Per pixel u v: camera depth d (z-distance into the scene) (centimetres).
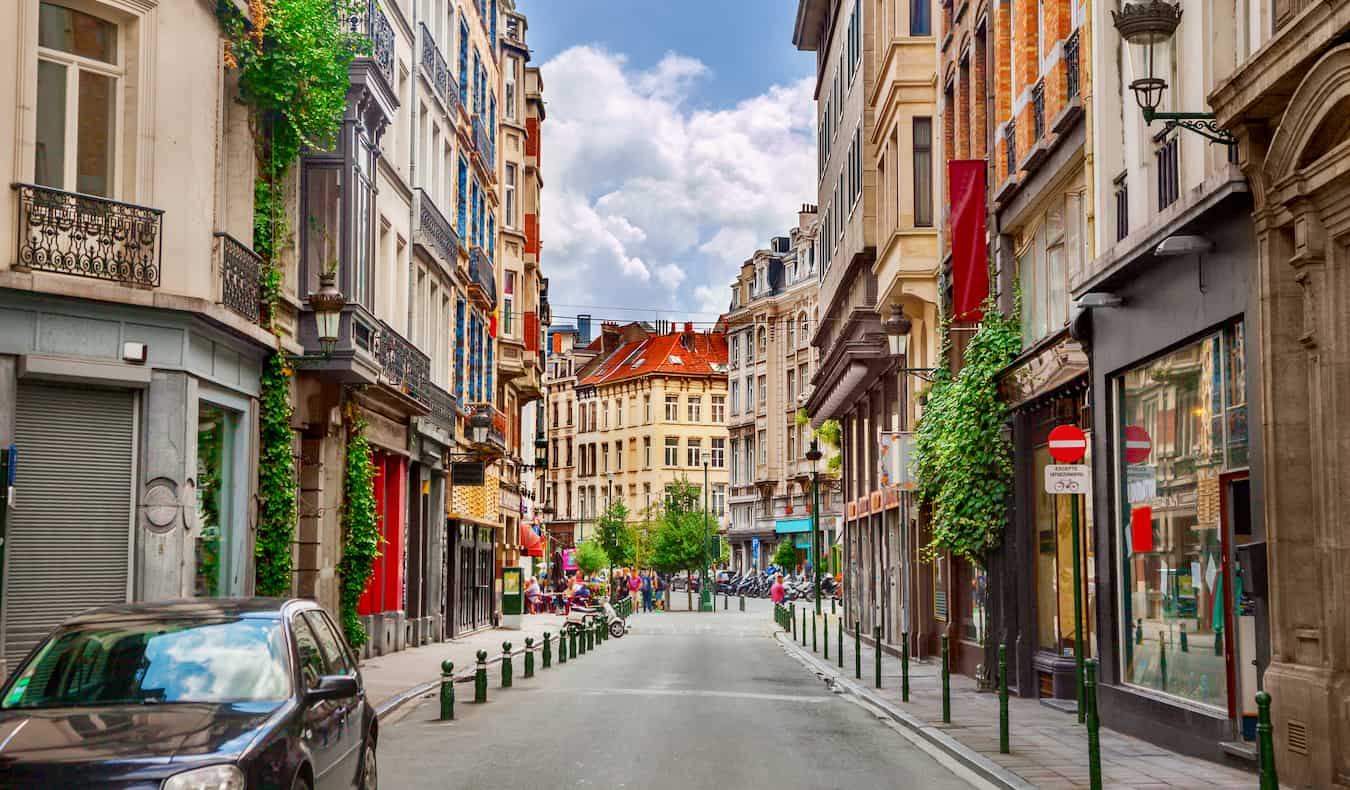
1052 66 1912
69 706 779
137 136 1764
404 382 2938
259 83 2009
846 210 3844
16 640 1631
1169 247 1319
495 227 4875
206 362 1869
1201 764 1317
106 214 1706
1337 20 1010
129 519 1744
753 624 5447
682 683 2402
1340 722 1076
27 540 1648
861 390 3778
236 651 825
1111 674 1645
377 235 2845
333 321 2102
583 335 14988
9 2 1620
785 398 9700
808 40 4869
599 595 5419
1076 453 1429
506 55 5188
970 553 2262
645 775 1252
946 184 2709
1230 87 1181
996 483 2181
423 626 3466
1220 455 1330
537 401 7575
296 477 2309
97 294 1678
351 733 909
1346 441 1096
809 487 9138
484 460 4234
